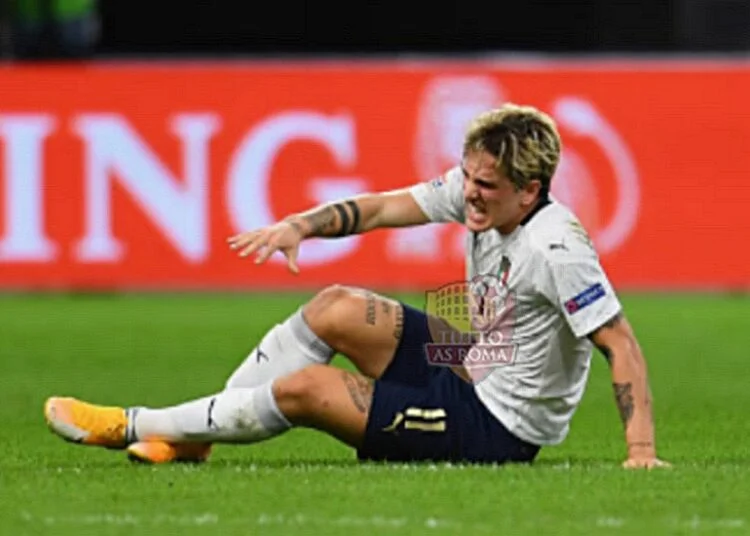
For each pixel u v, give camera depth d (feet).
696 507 78.02
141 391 134.62
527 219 87.10
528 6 227.20
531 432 88.58
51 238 191.83
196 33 228.43
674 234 192.34
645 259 192.34
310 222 90.94
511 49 228.22
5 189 190.90
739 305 194.59
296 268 90.12
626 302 196.34
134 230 192.24
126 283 192.54
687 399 131.34
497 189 86.02
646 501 79.10
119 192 191.93
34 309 189.47
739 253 192.85
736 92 191.93
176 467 88.28
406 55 228.43
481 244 88.38
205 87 191.01
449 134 190.80
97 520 75.61
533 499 79.36
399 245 192.34
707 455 101.04
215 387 136.87
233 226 192.03
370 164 191.01
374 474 85.05
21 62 217.77
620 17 226.38
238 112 190.80
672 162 191.83
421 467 87.10
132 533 73.26
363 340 89.61
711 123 191.83
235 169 191.21
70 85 190.49
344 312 89.40
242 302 192.85
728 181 192.34
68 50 217.97
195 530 73.61
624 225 191.83
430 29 228.63
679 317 184.44
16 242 191.72
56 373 145.18
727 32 225.35
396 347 89.71
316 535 72.64
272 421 88.22
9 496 81.20
